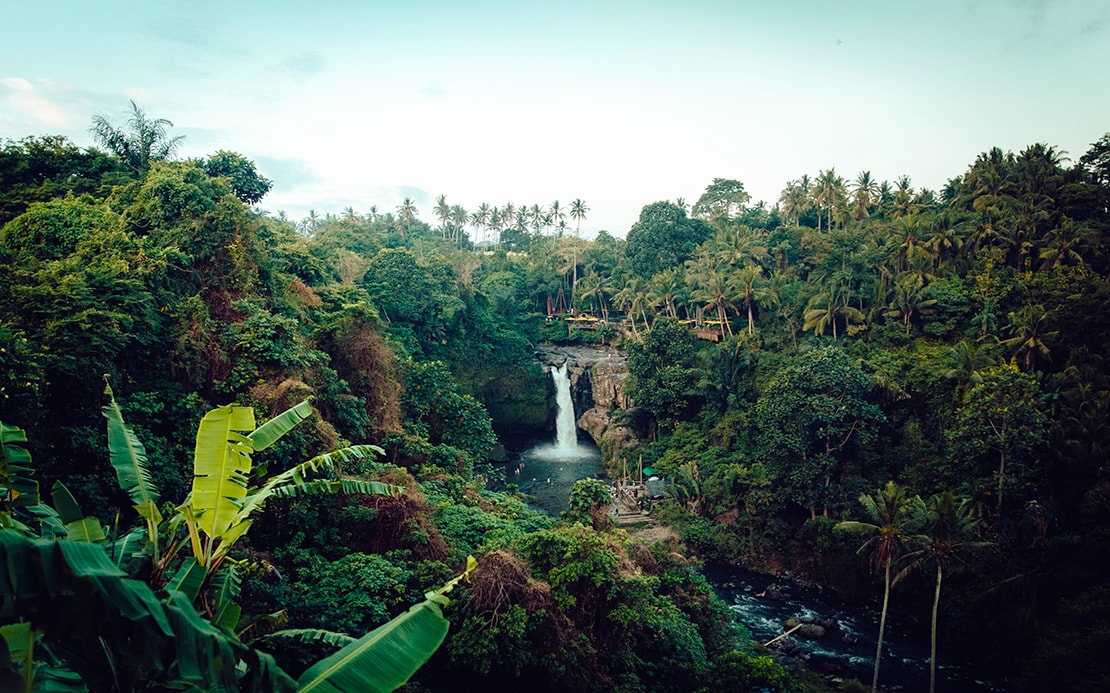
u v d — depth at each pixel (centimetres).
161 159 3319
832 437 3644
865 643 2847
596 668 1830
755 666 2016
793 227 6738
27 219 2145
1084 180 4778
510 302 7031
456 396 3806
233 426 772
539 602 1698
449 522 2305
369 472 2170
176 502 1681
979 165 5606
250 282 2561
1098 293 3300
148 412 1777
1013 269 4212
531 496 4288
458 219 10162
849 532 3259
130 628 453
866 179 7175
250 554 1544
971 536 2403
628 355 5344
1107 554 2488
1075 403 2902
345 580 1619
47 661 566
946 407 3522
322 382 2503
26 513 725
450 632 1644
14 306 1534
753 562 3622
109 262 1978
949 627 2777
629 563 2319
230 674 534
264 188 3875
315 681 634
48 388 1452
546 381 6272
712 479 3984
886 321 4406
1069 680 2270
